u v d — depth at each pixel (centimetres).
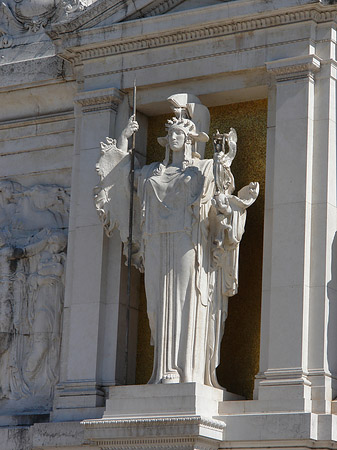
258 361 4925
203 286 4812
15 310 5491
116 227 5069
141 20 5147
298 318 4650
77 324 5128
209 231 4862
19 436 5188
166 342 4781
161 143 5059
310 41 4838
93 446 4903
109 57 5281
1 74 5716
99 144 5234
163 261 4841
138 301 5231
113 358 5056
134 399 4741
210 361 4838
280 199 4784
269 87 4944
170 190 4872
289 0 4841
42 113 5678
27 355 5425
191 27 5044
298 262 4697
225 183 4881
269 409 4609
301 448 4497
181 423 4562
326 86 4828
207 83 5094
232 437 4622
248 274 5031
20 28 5769
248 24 4959
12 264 5538
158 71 5162
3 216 5709
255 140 5094
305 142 4775
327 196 4744
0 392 5453
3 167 5769
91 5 5278
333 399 4612
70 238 5272
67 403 5050
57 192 5594
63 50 5366
